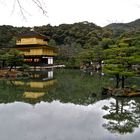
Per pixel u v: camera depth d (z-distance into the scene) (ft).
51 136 31.35
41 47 169.99
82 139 30.37
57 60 198.29
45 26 253.03
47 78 107.76
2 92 67.67
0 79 101.45
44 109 46.98
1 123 37.04
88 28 243.81
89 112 44.65
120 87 66.90
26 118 40.04
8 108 47.80
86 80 98.32
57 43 240.12
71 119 39.68
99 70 155.84
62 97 60.08
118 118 40.63
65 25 253.24
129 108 48.16
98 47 149.18
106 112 44.86
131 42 96.27
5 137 30.68
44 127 35.17
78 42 228.84
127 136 31.68
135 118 40.73
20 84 85.81
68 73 135.44
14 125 36.09
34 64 173.68
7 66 141.08
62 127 35.17
